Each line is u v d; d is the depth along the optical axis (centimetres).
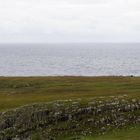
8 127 5884
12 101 7325
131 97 5938
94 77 11244
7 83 10631
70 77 11544
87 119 5456
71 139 4956
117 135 4816
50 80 10794
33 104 6116
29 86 10150
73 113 5641
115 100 5803
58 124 5528
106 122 5328
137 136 4650
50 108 5844
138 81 9169
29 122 5775
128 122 5228
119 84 8650
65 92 8094
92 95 6981
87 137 4928
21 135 5569
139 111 5481
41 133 5400
